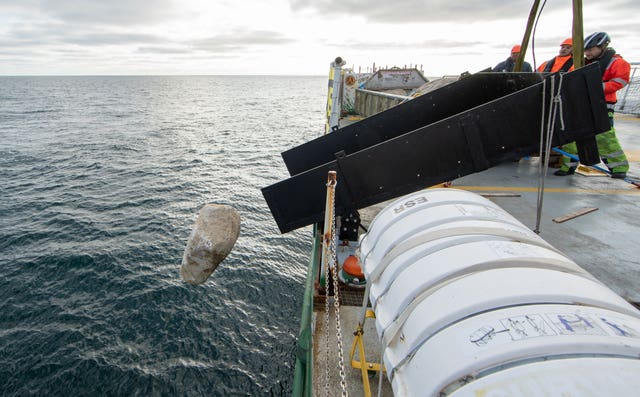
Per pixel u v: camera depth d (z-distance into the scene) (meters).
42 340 8.17
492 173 6.70
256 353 8.00
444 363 1.28
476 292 1.46
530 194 5.59
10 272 10.77
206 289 10.16
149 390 7.02
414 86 16.48
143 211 16.08
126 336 8.34
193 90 180.88
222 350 8.04
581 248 3.95
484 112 3.13
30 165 24.59
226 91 173.75
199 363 7.66
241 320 9.02
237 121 55.41
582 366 1.04
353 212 3.79
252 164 26.45
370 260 2.32
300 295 10.16
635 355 1.09
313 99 117.75
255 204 17.55
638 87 14.49
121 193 18.64
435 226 2.08
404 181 3.40
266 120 57.34
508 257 1.61
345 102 13.06
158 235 13.56
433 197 2.42
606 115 2.94
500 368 1.15
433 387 1.26
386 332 1.71
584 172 6.75
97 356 7.75
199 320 8.93
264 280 10.78
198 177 22.39
